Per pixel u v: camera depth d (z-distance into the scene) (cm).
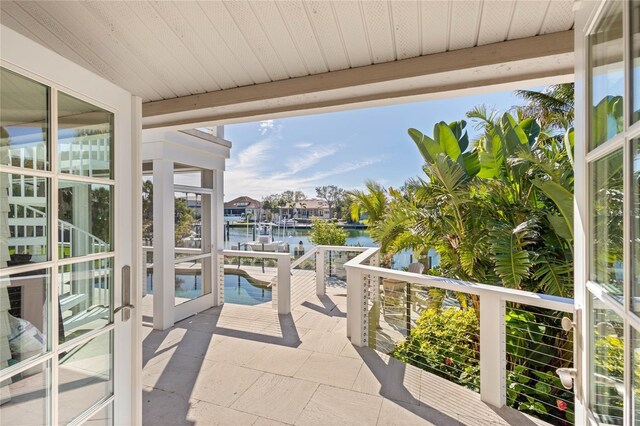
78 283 147
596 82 100
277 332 371
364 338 333
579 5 106
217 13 158
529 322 285
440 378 266
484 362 232
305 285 586
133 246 176
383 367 285
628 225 78
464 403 230
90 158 154
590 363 103
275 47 189
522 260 313
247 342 342
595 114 100
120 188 168
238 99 241
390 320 414
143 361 299
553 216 318
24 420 124
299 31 172
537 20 160
